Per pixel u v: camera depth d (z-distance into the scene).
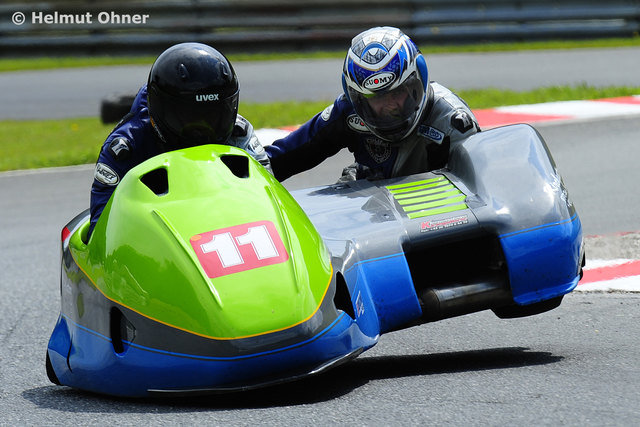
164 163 13.91
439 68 60.69
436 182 16.36
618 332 16.05
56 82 66.19
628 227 24.34
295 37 72.69
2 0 77.00
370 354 16.53
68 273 14.56
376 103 17.08
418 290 15.43
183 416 11.84
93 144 44.12
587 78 53.34
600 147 34.81
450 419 11.10
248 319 11.98
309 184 33.00
